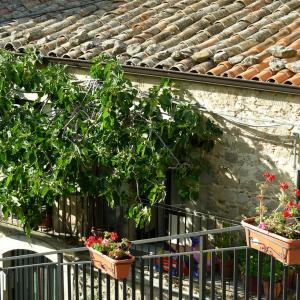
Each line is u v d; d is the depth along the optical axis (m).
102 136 9.02
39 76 9.64
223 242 9.03
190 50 9.33
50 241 10.73
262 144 8.76
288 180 8.57
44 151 9.01
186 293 8.98
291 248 6.10
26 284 11.27
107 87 8.82
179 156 9.16
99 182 9.06
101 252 7.79
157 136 8.94
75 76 10.39
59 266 8.52
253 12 10.21
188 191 9.09
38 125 9.27
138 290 9.48
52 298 10.88
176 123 8.97
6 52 9.84
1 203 9.55
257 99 8.67
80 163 8.88
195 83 9.20
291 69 8.28
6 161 9.31
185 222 9.59
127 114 8.95
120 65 8.95
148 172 8.87
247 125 8.82
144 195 9.53
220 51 9.07
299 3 10.27
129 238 10.20
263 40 9.40
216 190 9.27
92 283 8.21
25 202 9.51
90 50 10.08
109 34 10.56
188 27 10.27
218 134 9.06
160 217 9.92
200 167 9.15
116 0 12.05
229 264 8.95
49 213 10.78
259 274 6.72
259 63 8.75
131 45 9.84
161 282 7.71
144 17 11.02
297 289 6.38
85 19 11.39
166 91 9.04
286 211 6.33
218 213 9.28
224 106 8.99
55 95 9.59
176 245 9.63
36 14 12.12
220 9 10.52
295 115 8.38
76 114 9.31
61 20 11.67
